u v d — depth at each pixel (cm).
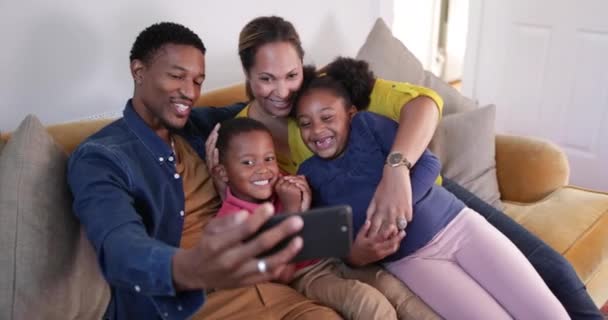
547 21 251
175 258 73
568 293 132
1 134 127
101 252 87
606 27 234
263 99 135
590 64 244
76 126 136
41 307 105
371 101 144
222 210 128
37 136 113
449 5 373
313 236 69
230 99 166
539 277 124
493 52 275
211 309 115
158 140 119
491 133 173
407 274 127
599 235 152
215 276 66
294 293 123
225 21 191
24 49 145
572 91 253
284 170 150
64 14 150
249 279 65
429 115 132
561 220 157
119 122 122
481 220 130
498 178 180
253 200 130
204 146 140
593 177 259
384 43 190
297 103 132
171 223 117
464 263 126
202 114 146
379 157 130
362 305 117
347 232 69
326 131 129
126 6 162
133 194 108
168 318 86
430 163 129
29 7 143
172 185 119
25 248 105
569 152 264
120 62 166
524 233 141
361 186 128
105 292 125
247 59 133
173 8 174
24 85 148
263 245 62
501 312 118
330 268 135
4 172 108
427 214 126
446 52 389
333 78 137
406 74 189
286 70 130
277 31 130
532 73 264
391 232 116
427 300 124
